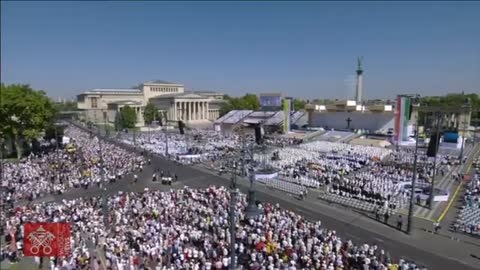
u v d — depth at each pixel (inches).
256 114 5472.4
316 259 1020.5
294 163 2491.4
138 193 1776.6
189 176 2301.9
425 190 1791.3
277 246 1103.6
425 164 2383.1
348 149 3053.6
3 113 2856.8
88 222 1357.0
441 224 1429.6
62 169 2300.7
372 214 1550.2
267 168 2347.4
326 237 1199.6
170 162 2741.1
